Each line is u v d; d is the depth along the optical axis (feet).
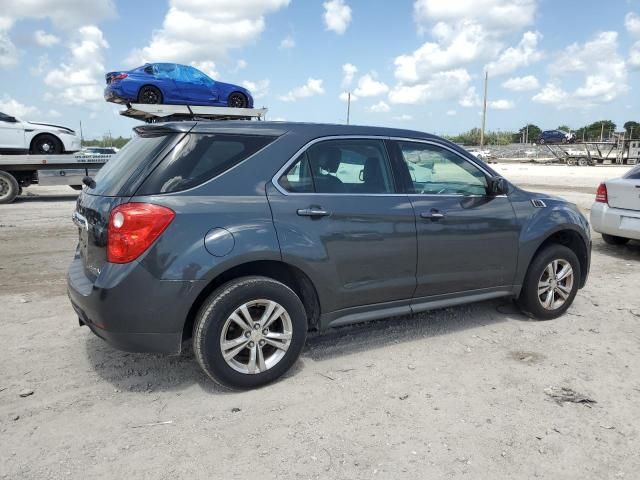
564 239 17.71
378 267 13.16
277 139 12.23
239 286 11.29
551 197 17.04
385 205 13.21
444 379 12.48
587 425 10.50
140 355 13.71
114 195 11.03
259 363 11.81
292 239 11.80
